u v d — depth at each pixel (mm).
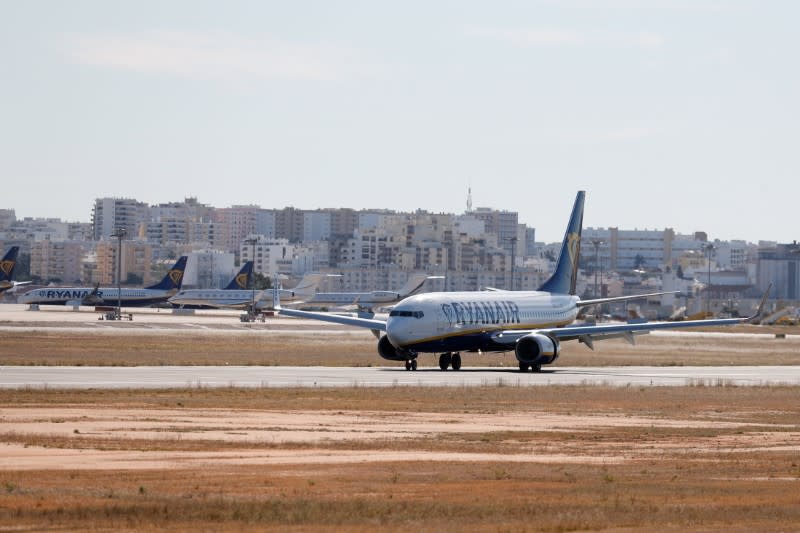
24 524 108750
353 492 129500
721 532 110500
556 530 110188
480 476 143500
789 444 184750
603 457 165750
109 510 115375
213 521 111438
